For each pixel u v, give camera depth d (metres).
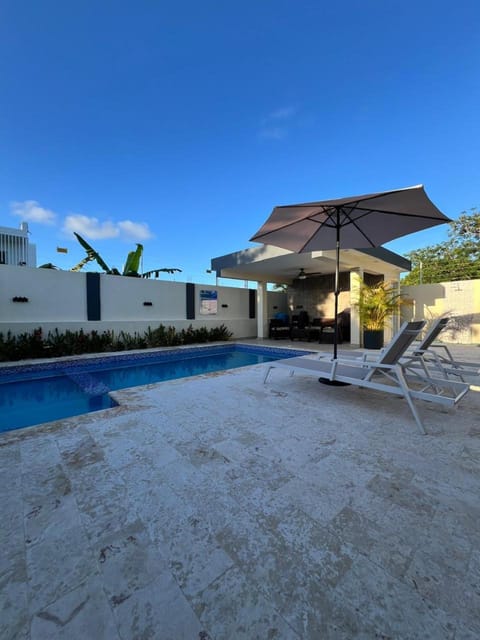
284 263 9.97
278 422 2.92
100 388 5.64
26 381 6.16
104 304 9.21
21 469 2.06
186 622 1.05
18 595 1.15
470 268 14.71
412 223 4.11
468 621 1.04
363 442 2.48
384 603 1.11
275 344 10.70
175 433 2.66
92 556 1.33
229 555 1.34
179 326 10.84
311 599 1.13
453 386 3.28
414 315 11.20
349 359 3.84
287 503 1.70
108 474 2.00
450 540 1.41
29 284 7.92
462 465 2.10
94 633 1.01
